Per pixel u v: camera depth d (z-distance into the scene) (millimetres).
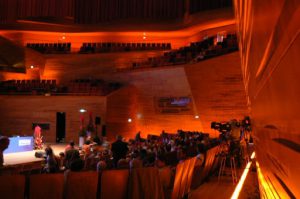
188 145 9367
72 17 27344
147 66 22453
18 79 25219
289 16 792
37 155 12117
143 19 27062
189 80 19500
